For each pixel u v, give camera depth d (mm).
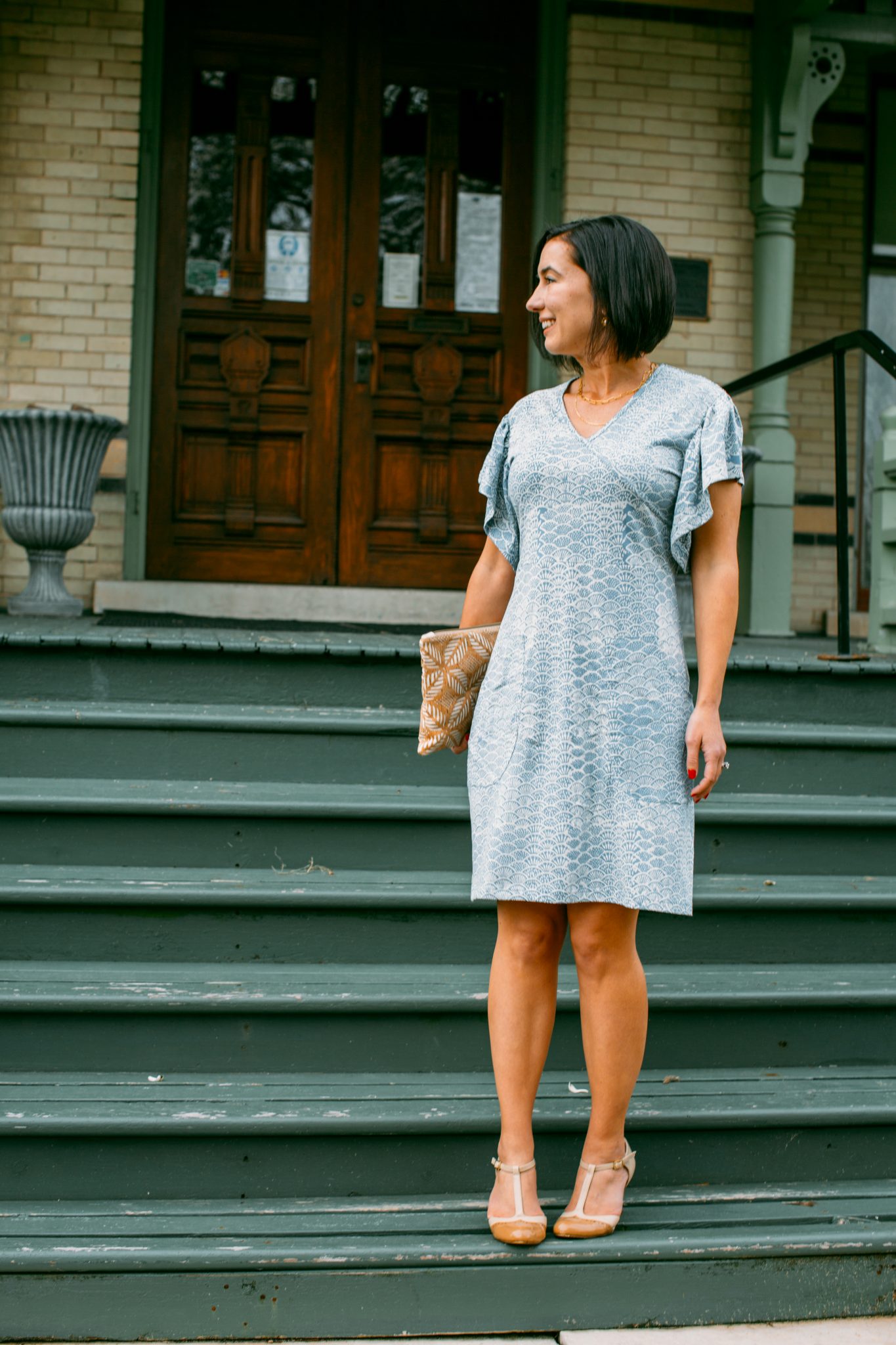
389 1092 2432
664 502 2119
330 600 5797
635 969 2193
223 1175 2314
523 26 6410
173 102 6172
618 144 6230
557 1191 2379
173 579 6230
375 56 6320
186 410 6234
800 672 3467
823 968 2807
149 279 6066
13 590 5777
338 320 6316
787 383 6801
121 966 2643
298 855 2891
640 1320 2191
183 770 3082
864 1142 2465
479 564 2369
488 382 6457
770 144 6195
